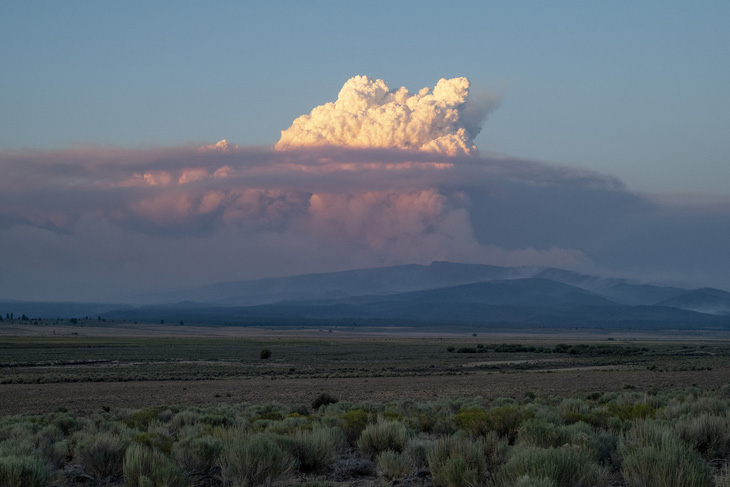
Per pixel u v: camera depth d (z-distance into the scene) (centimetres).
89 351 13150
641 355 12800
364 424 1684
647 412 1902
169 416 2673
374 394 4681
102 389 5412
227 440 1384
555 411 2106
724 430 1305
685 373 6869
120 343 16788
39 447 1403
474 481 1012
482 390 4941
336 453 1386
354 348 16312
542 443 1250
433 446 1298
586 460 988
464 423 1672
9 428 1892
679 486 894
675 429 1312
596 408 2244
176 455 1225
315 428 1559
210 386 5759
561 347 14888
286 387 5578
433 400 3938
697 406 1959
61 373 7781
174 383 6181
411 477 1179
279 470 1114
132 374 7450
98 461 1221
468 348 14575
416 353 14100
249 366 9544
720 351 14550
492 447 1259
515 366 9625
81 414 3394
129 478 1070
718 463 1207
